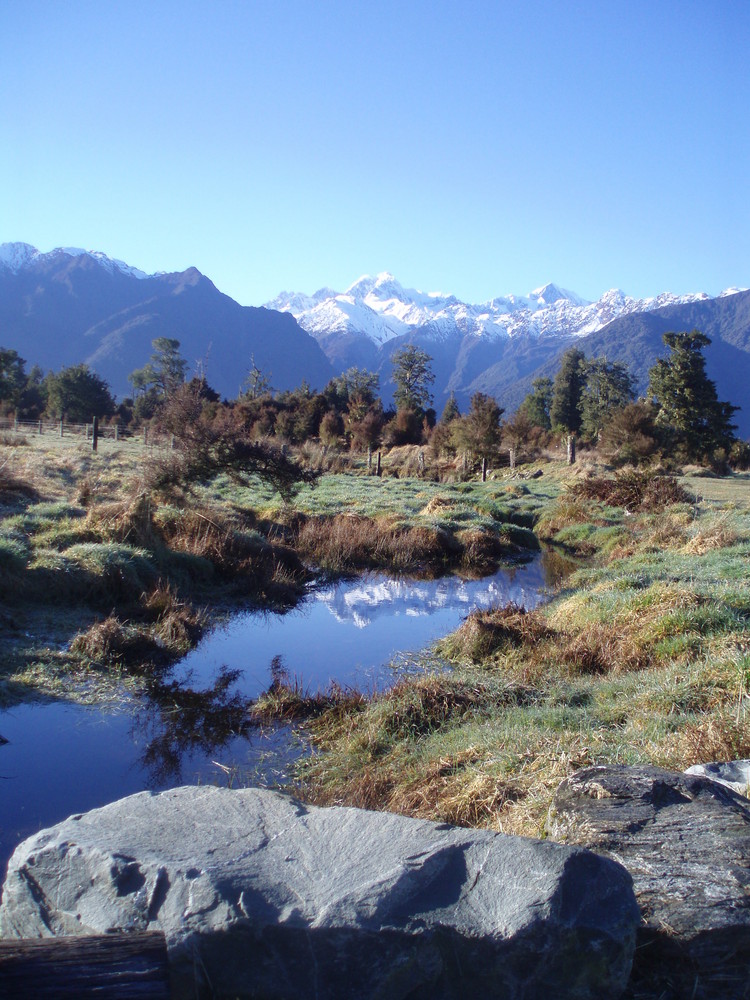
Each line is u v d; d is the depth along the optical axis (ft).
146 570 40.16
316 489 83.20
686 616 29.50
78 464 73.92
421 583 51.13
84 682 28.02
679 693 21.98
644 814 11.02
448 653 33.37
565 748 18.42
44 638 31.45
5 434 102.42
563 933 8.00
